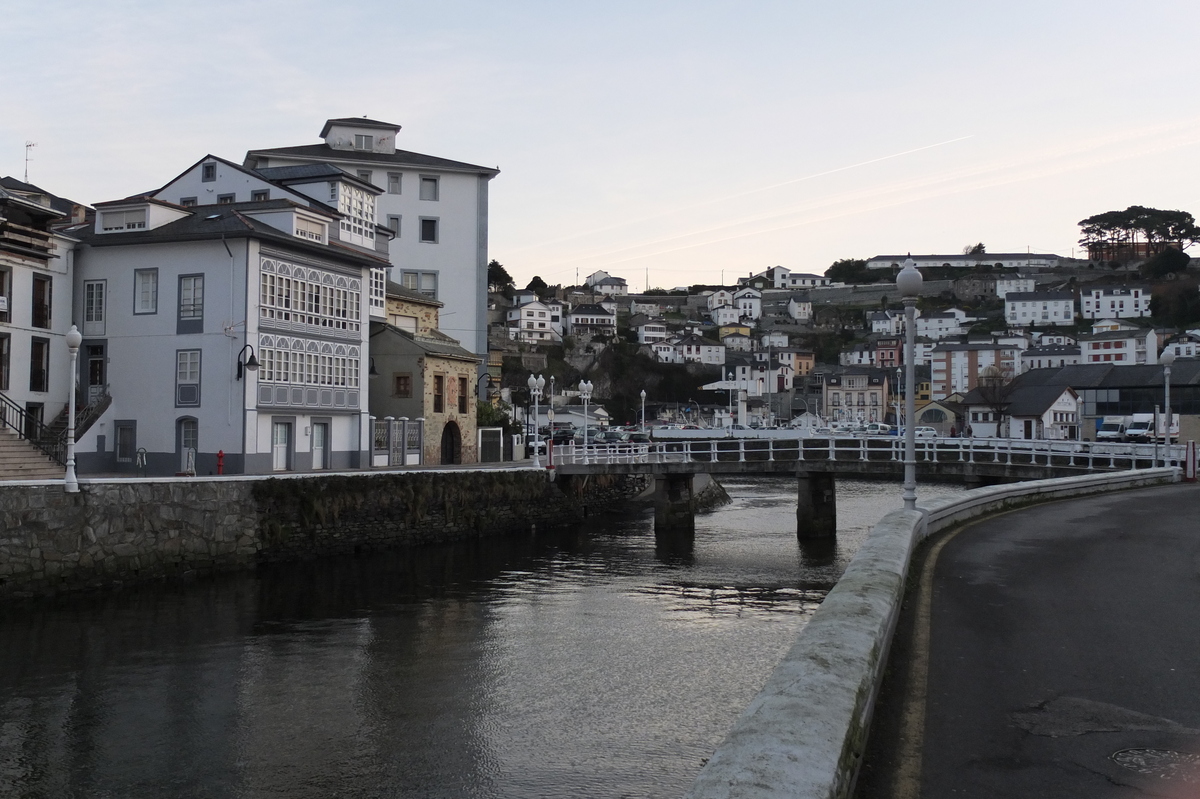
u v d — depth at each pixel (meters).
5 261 37.59
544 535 44.94
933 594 11.95
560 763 14.00
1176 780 5.89
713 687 18.12
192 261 40.97
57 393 40.69
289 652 20.83
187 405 40.72
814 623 7.50
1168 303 189.38
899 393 161.75
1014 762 6.18
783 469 44.28
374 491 37.00
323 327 45.00
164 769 13.87
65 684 18.20
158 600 26.53
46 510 26.16
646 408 181.12
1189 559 14.81
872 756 6.24
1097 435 92.25
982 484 50.69
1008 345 165.75
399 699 17.33
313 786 13.20
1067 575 13.34
